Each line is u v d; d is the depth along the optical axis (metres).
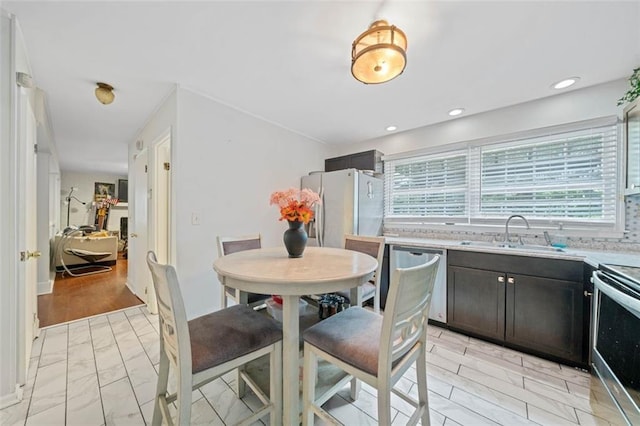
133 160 3.81
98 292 3.51
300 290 1.15
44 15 1.47
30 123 1.86
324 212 3.21
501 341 2.14
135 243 3.53
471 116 2.88
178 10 1.45
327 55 1.86
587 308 1.77
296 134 3.51
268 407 1.20
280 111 2.84
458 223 2.99
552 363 1.91
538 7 1.38
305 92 2.41
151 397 1.52
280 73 2.10
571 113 2.29
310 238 3.32
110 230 7.25
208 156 2.53
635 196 2.02
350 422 1.37
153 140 2.84
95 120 3.13
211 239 2.56
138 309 2.89
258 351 1.15
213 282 2.56
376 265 1.45
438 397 1.55
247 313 1.37
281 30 1.61
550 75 2.04
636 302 0.98
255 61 1.94
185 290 2.35
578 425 1.36
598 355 1.37
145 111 2.87
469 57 1.82
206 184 2.52
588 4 1.35
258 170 3.02
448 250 2.43
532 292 2.00
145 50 1.81
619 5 1.35
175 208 2.31
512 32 1.57
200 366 1.00
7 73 1.42
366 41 1.45
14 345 1.46
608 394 1.24
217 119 2.60
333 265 1.41
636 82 1.82
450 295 2.41
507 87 2.24
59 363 1.85
